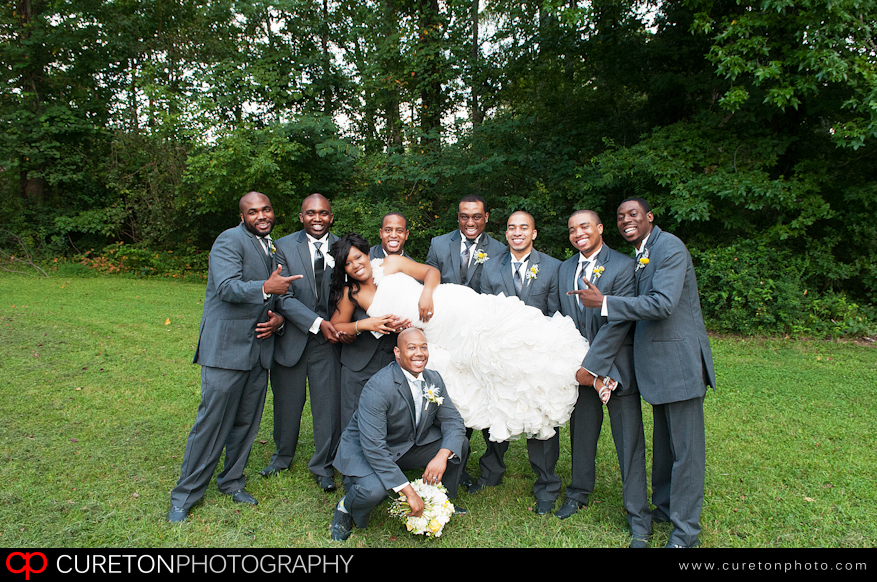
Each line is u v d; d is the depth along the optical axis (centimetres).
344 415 355
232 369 308
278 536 294
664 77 981
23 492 325
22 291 1027
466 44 1215
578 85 1168
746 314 841
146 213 1414
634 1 1026
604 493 353
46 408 465
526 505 335
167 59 1412
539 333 300
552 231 989
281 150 1166
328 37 1449
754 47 751
